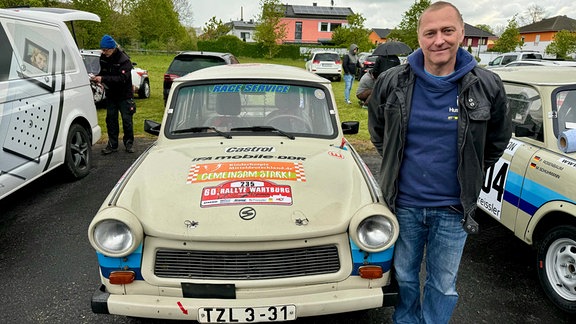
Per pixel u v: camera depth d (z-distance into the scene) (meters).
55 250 3.77
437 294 2.40
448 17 1.95
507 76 4.22
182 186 2.58
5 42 4.11
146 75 12.68
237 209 2.37
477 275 3.46
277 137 3.38
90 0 25.39
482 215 4.65
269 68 3.98
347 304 2.32
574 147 3.08
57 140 4.92
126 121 6.71
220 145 3.22
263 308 2.25
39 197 4.99
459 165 2.08
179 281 2.28
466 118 2.02
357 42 43.09
